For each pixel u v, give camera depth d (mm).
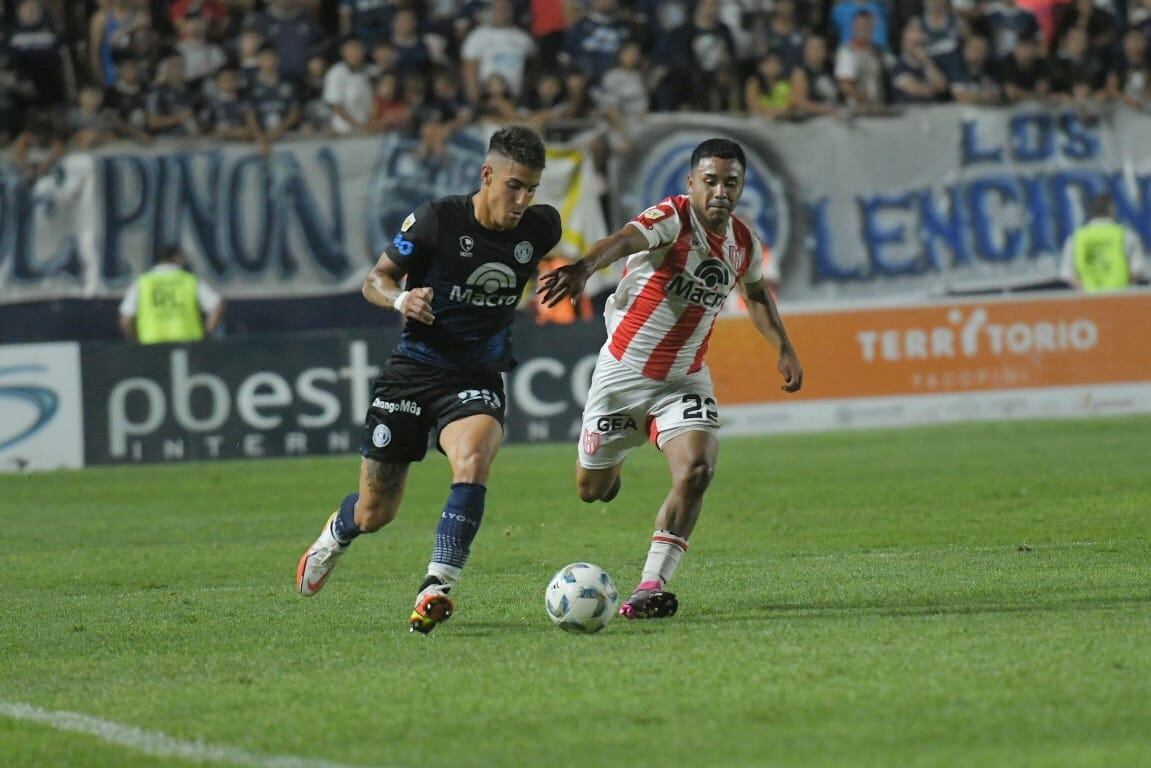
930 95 71312
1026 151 69250
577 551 33031
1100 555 29062
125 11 69000
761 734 15578
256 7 71125
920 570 27734
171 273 62250
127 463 57156
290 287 65062
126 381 57156
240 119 66750
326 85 67875
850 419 60531
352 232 65312
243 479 51656
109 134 64750
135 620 24812
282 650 21250
